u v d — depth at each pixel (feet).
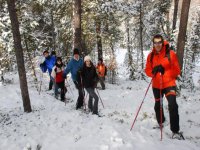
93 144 22.38
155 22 114.01
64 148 22.49
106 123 27.91
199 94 47.16
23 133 27.04
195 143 23.04
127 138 23.30
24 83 35.19
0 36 66.23
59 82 45.62
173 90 24.14
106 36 91.81
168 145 21.93
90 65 33.58
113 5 86.84
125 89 62.59
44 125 29.27
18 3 66.13
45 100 45.39
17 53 33.94
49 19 99.09
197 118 30.81
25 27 68.90
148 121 29.55
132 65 97.96
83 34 88.22
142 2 106.93
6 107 40.98
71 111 35.60
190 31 137.39
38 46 76.59
